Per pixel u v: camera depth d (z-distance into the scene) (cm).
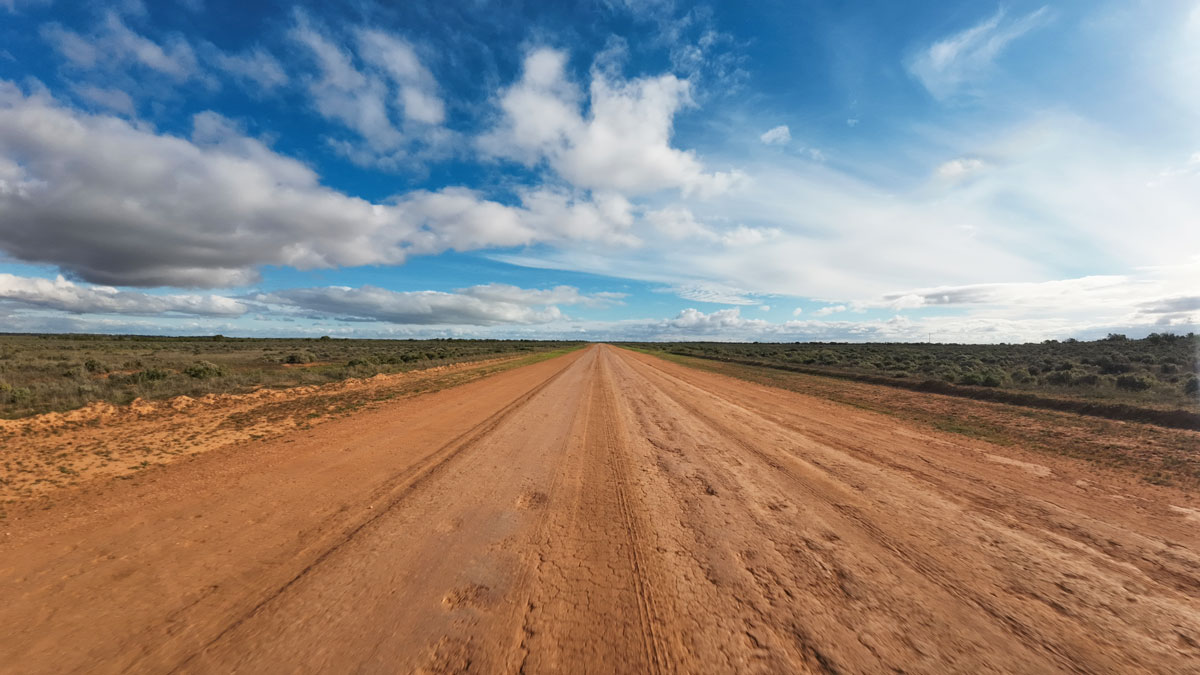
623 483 618
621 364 3494
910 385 1912
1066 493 600
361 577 354
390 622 295
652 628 297
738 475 662
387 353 4531
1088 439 926
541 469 675
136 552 388
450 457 726
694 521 487
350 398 1363
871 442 893
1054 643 290
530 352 6075
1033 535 462
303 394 1427
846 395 1655
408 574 360
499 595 333
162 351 3922
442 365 3017
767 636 290
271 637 277
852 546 430
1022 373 1961
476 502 530
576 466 697
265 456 712
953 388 1697
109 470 622
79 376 1681
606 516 498
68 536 417
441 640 279
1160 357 2464
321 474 624
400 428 945
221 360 3089
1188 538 462
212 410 1109
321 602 317
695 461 740
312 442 809
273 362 3147
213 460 685
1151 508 547
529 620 303
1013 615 321
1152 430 996
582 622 302
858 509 528
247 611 304
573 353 5912
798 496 573
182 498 523
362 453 740
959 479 655
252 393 1404
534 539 434
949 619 314
